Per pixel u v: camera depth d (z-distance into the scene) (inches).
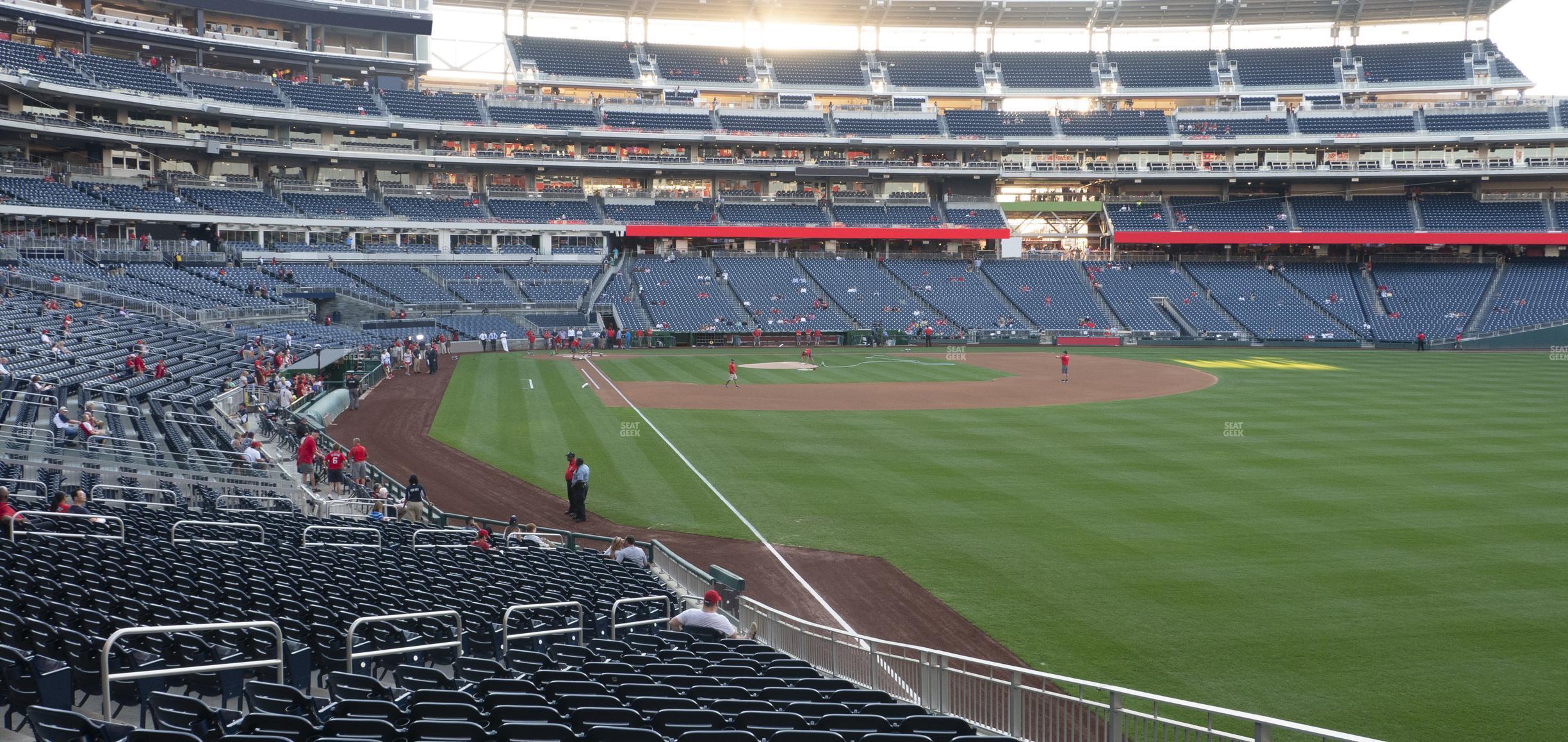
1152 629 685.9
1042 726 447.2
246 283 2428.6
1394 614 703.7
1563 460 1239.5
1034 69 3663.9
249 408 1362.0
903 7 3523.6
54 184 2427.4
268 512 925.2
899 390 1993.1
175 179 2719.0
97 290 1998.0
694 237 3302.2
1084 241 3661.4
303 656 460.4
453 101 3161.9
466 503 1084.5
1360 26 3631.9
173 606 502.0
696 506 1056.8
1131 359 2630.4
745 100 3575.3
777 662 519.8
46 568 554.3
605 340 2883.9
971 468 1230.3
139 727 398.0
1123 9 3513.8
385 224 2915.8
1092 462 1257.4
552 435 1459.2
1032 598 754.2
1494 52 3459.6
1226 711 360.2
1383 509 998.4
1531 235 3206.2
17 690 388.8
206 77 2812.5
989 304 3250.5
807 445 1387.8
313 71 3142.2
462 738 317.1
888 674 545.3
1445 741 518.3
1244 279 3376.0
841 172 3395.7
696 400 1824.6
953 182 3612.2
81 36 2733.8
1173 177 3494.1
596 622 590.9
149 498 958.4
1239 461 1250.0
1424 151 3405.5
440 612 491.2
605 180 3432.6
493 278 2974.9
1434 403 1765.5
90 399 1172.5
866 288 3282.5
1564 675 599.5
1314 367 2423.7
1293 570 805.9
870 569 837.8
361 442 1396.4
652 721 354.9
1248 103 3577.8
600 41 3511.3
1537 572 792.3
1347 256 3484.3
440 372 2226.9
